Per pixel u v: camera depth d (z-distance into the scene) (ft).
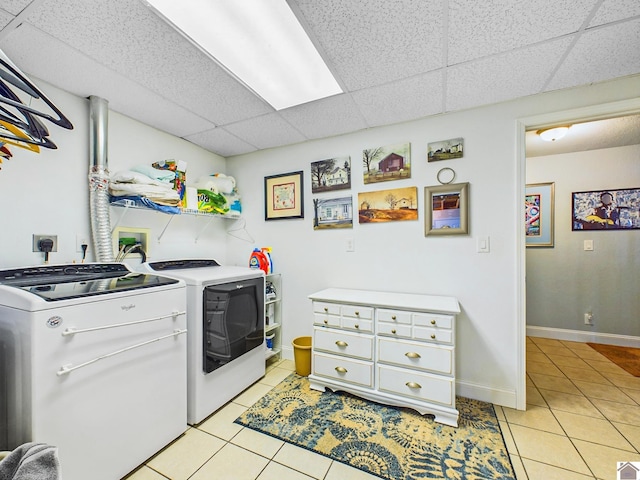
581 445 5.08
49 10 3.72
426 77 5.45
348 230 8.15
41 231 5.40
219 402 6.28
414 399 6.04
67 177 5.77
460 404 6.45
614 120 7.80
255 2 3.67
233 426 5.69
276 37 4.34
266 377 7.81
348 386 6.70
